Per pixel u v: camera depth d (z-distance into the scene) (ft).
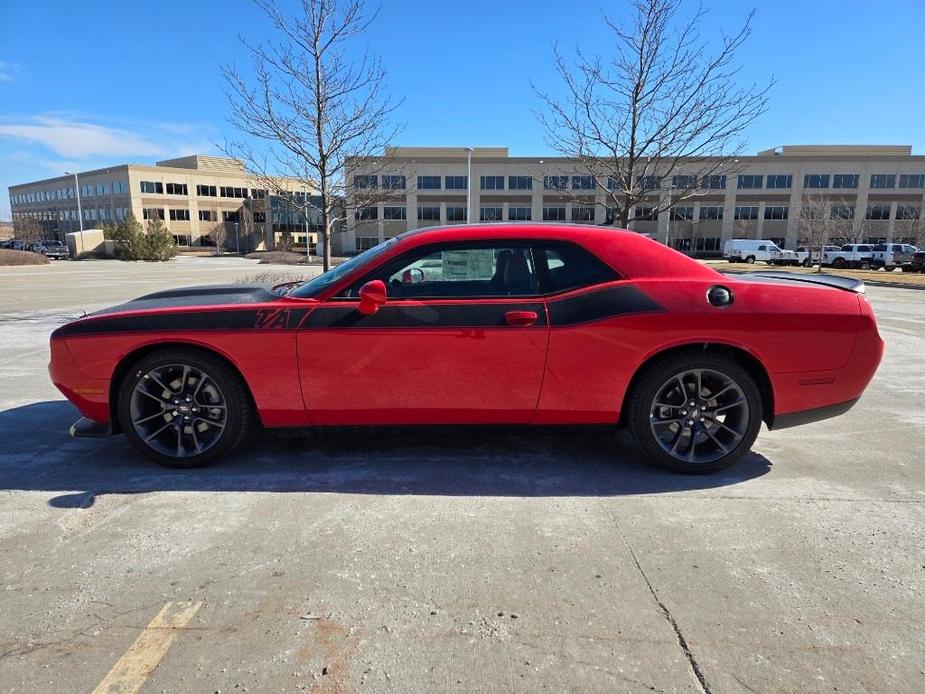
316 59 32.24
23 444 13.91
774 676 6.45
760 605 7.73
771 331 11.60
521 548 9.16
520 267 11.96
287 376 11.78
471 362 11.59
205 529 9.74
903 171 209.36
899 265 131.03
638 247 12.11
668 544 9.30
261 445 13.78
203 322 11.82
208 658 6.72
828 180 211.61
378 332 11.54
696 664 6.63
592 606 7.70
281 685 6.31
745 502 10.87
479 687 6.29
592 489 11.42
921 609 7.65
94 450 13.48
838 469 12.55
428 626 7.29
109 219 296.51
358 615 7.50
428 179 220.23
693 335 11.52
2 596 7.88
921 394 19.13
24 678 6.38
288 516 10.22
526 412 11.93
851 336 11.84
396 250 12.01
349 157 36.32
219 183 308.81
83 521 10.00
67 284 70.79
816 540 9.45
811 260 155.63
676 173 36.40
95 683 6.32
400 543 9.31
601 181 35.12
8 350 26.78
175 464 12.27
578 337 11.51
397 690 6.24
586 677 6.43
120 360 11.94
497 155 232.53
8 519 10.07
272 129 34.27
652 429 11.94
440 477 11.96
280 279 65.41
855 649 6.88
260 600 7.80
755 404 11.86
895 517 10.27
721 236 216.13
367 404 11.89
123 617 7.45
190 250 273.75
